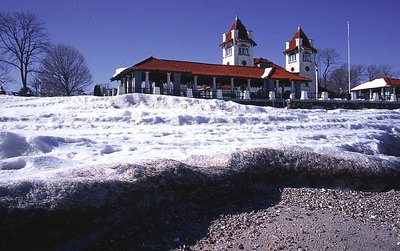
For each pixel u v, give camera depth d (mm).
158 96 19578
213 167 6875
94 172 5836
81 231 4855
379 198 7582
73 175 5582
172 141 10945
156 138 11445
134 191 5457
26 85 50906
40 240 4555
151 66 35188
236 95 37094
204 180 6398
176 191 6047
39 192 4742
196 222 5781
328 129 15617
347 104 37656
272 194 7172
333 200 7039
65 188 4895
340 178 8133
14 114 15609
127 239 5094
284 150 8391
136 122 14180
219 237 5305
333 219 6016
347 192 7727
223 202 6578
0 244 4301
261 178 7418
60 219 4668
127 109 17328
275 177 7645
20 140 8719
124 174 5793
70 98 19562
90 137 11203
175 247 5016
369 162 8680
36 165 7020
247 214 6180
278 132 13789
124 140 10945
